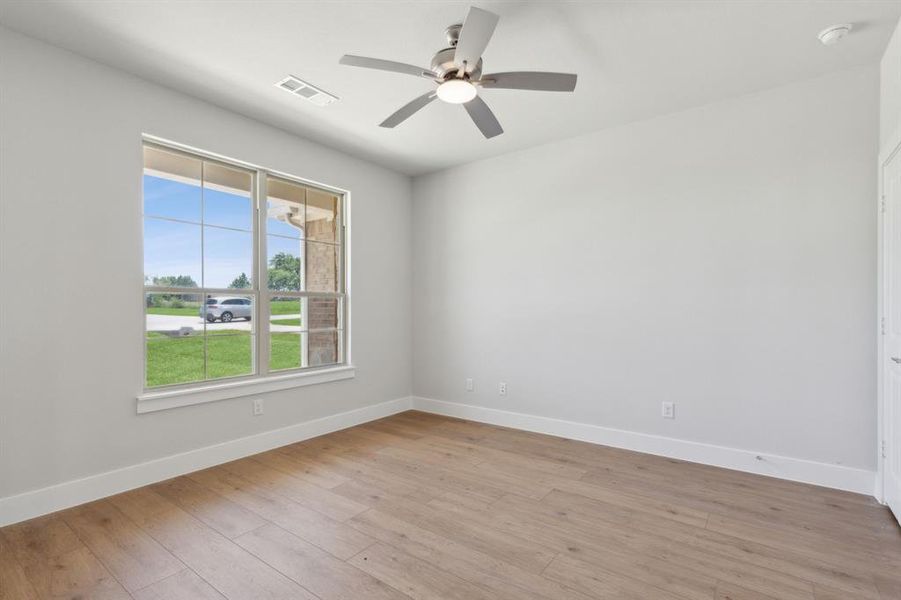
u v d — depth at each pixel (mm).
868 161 2668
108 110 2662
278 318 3750
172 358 3059
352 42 2438
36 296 2389
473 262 4402
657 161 3383
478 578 1863
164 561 1983
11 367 2303
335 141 3848
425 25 2287
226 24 2273
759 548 2082
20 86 2342
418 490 2738
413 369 4871
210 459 3117
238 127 3301
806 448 2840
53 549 2070
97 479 2590
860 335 2686
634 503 2553
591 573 1893
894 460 2375
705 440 3182
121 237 2711
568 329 3816
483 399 4340
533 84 2242
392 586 1812
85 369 2559
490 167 4285
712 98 3094
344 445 3609
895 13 2178
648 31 2332
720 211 3133
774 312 2941
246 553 2049
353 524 2314
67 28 2301
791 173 2893
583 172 3734
